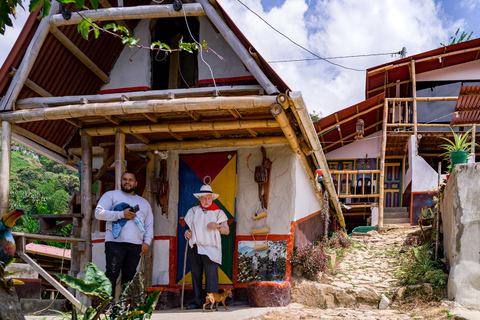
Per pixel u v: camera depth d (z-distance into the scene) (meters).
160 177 8.52
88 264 4.29
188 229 7.68
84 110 7.07
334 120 15.96
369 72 16.52
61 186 28.50
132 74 8.23
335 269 9.38
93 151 9.81
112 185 9.36
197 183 8.43
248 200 8.12
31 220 19.11
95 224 8.93
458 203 7.49
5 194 7.26
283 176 7.96
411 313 6.98
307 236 9.32
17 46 7.36
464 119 16.38
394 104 16.34
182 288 7.31
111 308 4.38
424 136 15.77
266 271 7.71
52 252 12.98
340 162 18.69
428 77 17.55
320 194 10.71
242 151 8.30
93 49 7.96
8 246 4.71
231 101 6.61
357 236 13.29
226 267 8.01
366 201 18.42
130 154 8.37
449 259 7.91
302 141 8.10
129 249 6.58
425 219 11.30
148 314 4.20
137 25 8.23
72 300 5.94
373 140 18.50
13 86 7.38
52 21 7.26
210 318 6.04
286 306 7.34
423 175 15.28
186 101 6.74
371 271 9.39
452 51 16.28
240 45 6.96
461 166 7.60
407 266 9.09
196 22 8.44
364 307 7.54
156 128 7.66
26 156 35.91
